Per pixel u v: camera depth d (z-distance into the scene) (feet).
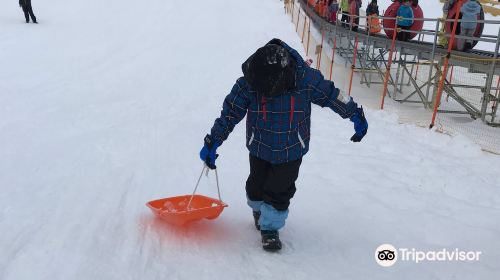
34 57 40.83
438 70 32.32
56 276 8.06
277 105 8.73
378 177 15.93
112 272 8.34
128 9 73.20
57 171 14.20
